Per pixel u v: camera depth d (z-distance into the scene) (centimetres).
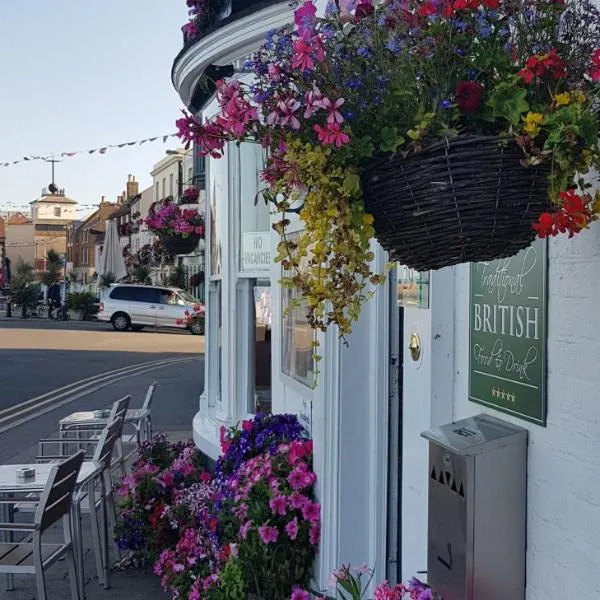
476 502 247
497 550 249
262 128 203
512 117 173
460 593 249
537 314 244
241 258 602
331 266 209
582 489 225
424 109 184
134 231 1510
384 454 376
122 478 557
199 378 1537
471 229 182
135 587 494
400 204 186
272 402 525
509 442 250
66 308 3831
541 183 178
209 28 543
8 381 1503
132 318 2920
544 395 241
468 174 177
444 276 304
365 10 209
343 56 199
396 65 193
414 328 328
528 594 251
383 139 184
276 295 512
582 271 224
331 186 191
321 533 378
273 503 380
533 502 248
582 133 168
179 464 539
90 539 593
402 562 349
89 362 1838
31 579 508
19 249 8231
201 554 441
